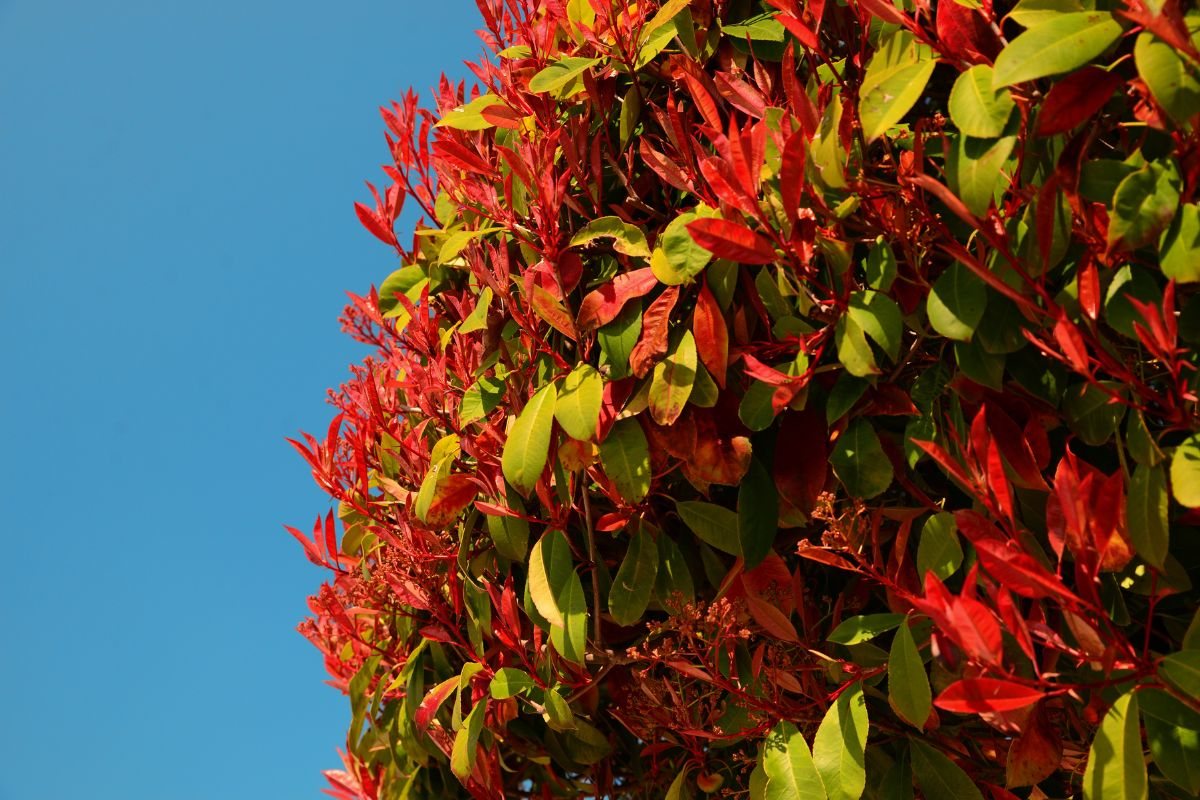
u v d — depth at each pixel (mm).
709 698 1968
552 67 1929
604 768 2281
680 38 1960
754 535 1743
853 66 1737
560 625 1876
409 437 2432
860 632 1619
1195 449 1280
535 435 1805
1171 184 1284
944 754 1662
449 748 2293
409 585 2150
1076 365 1293
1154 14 1163
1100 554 1278
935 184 1319
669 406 1716
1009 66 1252
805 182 1561
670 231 1701
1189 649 1326
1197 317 1355
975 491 1383
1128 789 1243
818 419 1723
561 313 1842
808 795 1593
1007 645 1489
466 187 2092
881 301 1534
